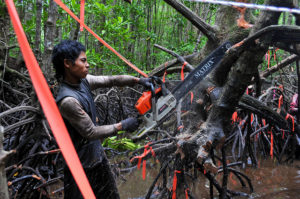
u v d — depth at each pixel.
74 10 3.61
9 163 2.81
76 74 1.48
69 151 0.54
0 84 3.54
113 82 1.80
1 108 3.69
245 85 1.67
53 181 2.46
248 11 2.12
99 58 4.29
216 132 1.80
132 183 2.99
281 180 3.10
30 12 4.68
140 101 1.53
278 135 4.29
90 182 1.65
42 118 2.53
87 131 1.43
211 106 1.95
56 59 1.47
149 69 7.35
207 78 1.97
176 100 1.60
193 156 1.89
